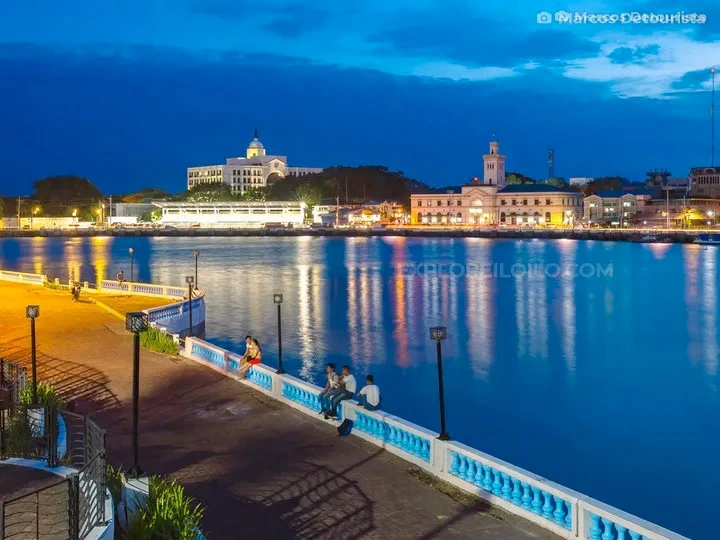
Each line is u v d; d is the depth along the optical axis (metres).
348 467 20.45
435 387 45.38
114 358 37.00
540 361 53.31
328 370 25.42
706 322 72.06
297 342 61.16
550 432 36.12
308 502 18.05
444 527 16.55
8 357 37.31
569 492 16.05
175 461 21.22
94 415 26.59
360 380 47.38
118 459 21.44
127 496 15.90
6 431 18.98
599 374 49.03
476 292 97.38
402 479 19.48
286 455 21.58
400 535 16.17
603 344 60.31
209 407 27.38
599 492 28.56
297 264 143.62
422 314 77.50
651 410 40.09
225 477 19.83
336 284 107.31
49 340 42.69
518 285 105.81
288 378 27.77
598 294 95.19
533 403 41.59
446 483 19.19
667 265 136.50
